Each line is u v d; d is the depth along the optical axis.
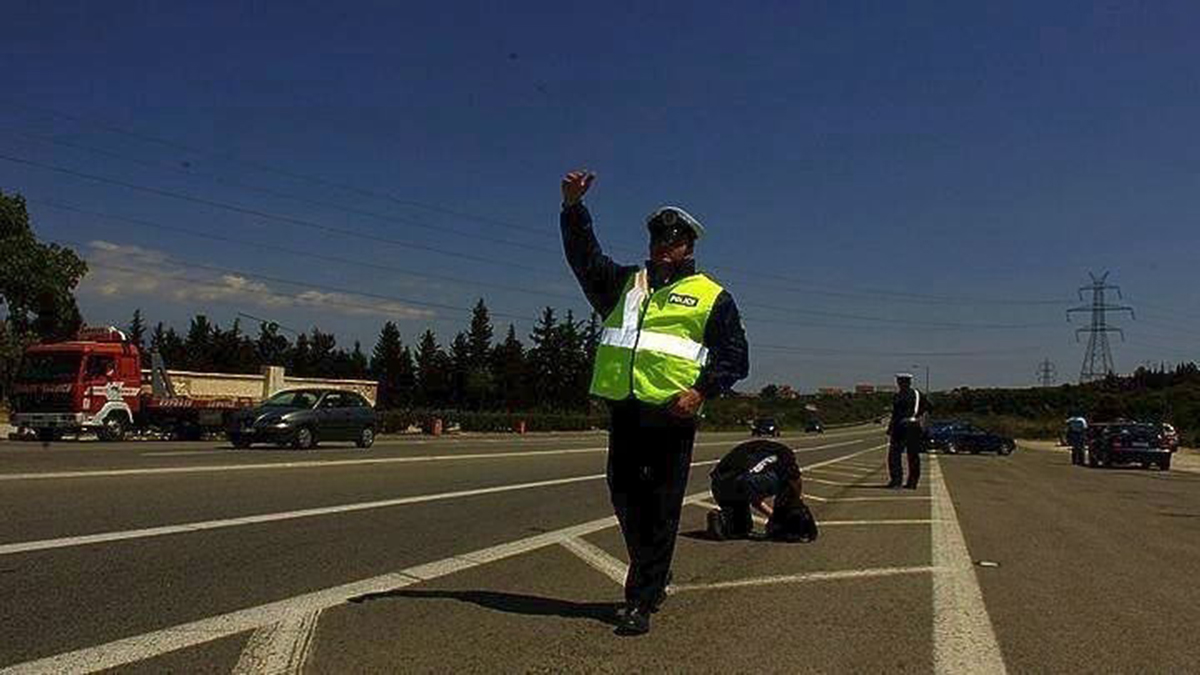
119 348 27.66
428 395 97.62
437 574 7.63
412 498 13.09
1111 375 91.62
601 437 47.31
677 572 8.14
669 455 5.65
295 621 5.87
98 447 21.86
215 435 30.58
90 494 11.21
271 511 10.81
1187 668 5.33
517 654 5.27
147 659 4.98
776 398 147.62
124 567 7.29
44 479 12.44
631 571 5.86
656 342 5.55
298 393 25.62
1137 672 5.24
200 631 5.55
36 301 43.09
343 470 16.84
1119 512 14.68
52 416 26.66
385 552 8.58
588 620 6.14
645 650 5.44
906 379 18.22
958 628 6.14
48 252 43.31
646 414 5.54
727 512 10.39
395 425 50.38
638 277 5.79
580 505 13.31
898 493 17.12
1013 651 5.61
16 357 41.09
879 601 6.96
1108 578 8.21
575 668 5.04
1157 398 75.75
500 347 96.69
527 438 44.31
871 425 144.12
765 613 6.48
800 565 8.55
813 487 18.64
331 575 7.40
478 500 13.38
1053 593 7.44
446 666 5.01
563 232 5.87
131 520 9.52
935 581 7.81
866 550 9.56
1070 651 5.64
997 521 12.68
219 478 13.95
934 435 46.19
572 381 98.31
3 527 8.73
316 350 101.75
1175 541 10.99
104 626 5.62
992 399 107.25
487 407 95.81
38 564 7.24
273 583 7.00
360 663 5.02
